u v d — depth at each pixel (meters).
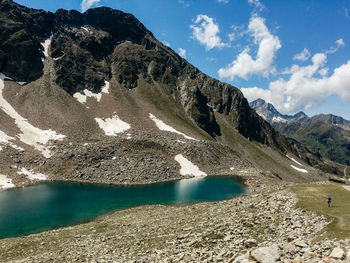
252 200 53.78
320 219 30.36
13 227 48.94
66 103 145.75
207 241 28.16
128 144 111.50
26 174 87.69
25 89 146.62
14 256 33.09
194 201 69.00
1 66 153.25
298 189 51.19
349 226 25.28
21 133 109.25
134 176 93.00
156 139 124.62
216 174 109.38
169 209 59.12
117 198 70.62
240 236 28.89
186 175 102.56
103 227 44.78
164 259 24.92
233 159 131.50
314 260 16.66
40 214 56.38
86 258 29.19
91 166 96.00
